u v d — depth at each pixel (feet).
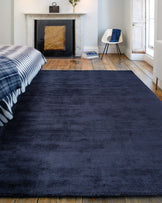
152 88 10.05
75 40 20.57
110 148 5.05
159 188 3.82
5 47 9.42
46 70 13.67
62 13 19.66
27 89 9.61
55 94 8.98
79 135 5.66
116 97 8.63
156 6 10.61
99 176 4.11
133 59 17.83
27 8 20.12
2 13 20.15
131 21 17.42
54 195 3.68
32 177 4.08
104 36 18.62
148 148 5.05
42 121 6.49
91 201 3.62
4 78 5.38
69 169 4.31
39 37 20.48
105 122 6.42
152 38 16.92
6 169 4.30
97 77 11.89
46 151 4.92
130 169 4.31
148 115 6.89
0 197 3.68
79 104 7.87
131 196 3.71
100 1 21.12
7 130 5.92
